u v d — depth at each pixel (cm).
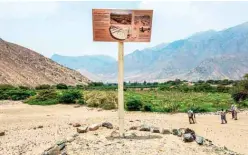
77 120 3466
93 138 1905
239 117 4116
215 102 6147
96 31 1995
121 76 1989
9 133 2544
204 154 1673
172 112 4641
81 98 5806
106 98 5231
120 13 1989
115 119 3538
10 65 19725
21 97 6969
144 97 7081
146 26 2012
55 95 6116
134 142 1795
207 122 3566
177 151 1670
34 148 1908
